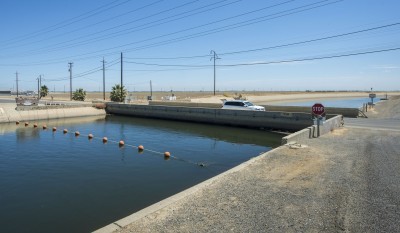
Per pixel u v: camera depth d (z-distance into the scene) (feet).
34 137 99.40
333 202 27.27
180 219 23.95
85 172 56.24
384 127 82.89
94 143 88.07
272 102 292.81
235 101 136.77
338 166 39.96
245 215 24.62
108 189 46.32
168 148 80.48
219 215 24.66
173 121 149.79
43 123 140.87
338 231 21.77
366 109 142.92
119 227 22.63
